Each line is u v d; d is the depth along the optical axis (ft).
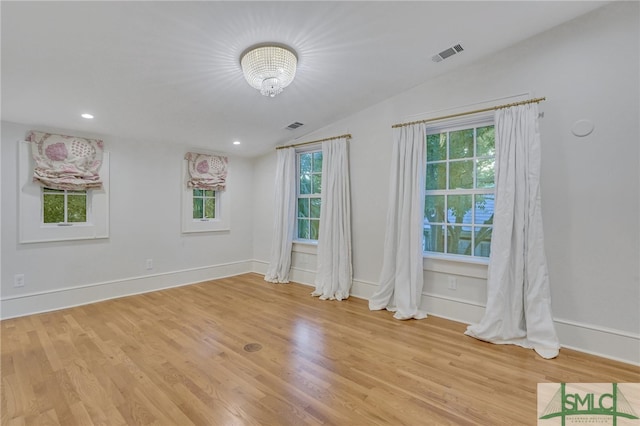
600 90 7.74
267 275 15.79
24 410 5.61
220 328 9.45
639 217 7.34
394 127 11.10
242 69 8.38
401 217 10.92
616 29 7.51
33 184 10.46
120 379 6.62
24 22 6.01
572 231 8.13
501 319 8.49
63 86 8.39
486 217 9.87
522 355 7.80
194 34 6.92
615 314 7.62
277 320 10.15
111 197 12.24
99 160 11.86
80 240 11.51
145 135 12.65
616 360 7.51
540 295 8.13
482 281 9.62
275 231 15.55
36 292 10.57
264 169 16.92
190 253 14.87
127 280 12.77
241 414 5.55
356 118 12.55
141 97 9.47
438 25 7.55
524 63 8.75
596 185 7.82
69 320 9.97
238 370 7.04
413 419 5.44
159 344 8.31
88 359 7.47
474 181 10.11
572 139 8.10
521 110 8.55
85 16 6.03
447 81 10.16
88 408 5.69
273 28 7.08
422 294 10.79
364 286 12.42
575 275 8.09
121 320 10.03
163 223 13.87
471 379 6.71
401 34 7.79
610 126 7.63
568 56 8.12
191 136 13.25
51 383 6.45
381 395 6.14
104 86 8.61
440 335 9.01
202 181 15.07
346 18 6.97
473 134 10.16
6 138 9.96
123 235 12.62
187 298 12.51
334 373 6.93
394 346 8.30
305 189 15.44
